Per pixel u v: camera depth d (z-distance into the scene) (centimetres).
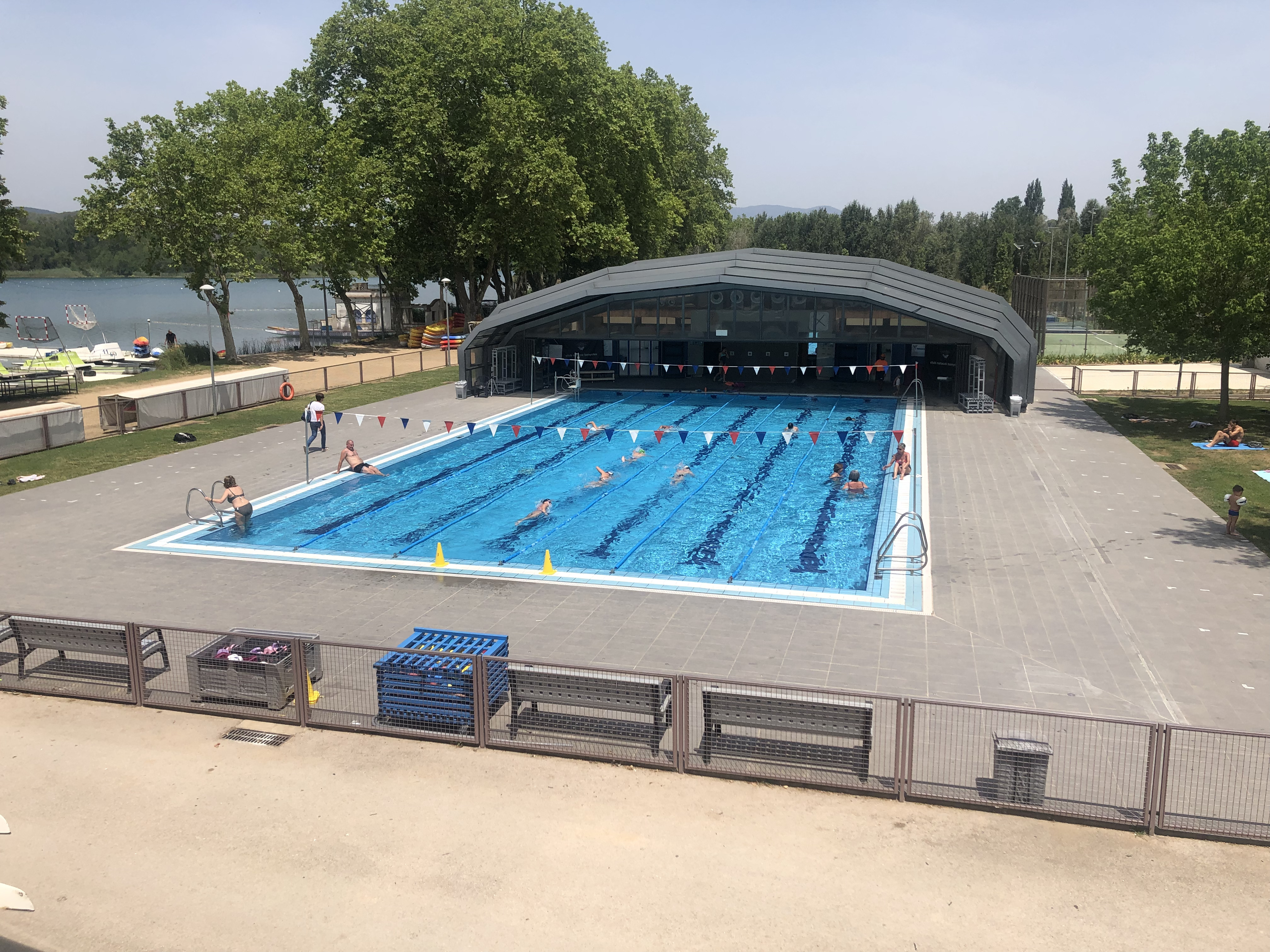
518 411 3509
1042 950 746
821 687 1207
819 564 1775
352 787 998
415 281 5950
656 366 4506
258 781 1010
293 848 891
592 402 3741
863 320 3562
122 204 4528
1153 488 2261
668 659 1305
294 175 4934
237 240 4619
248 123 4819
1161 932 766
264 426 3177
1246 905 798
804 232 13775
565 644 1362
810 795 980
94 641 1202
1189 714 1127
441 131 4900
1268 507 2086
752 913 794
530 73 5056
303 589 1623
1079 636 1384
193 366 4659
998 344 3328
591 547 1905
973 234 12938
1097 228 3531
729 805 960
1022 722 1098
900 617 1473
